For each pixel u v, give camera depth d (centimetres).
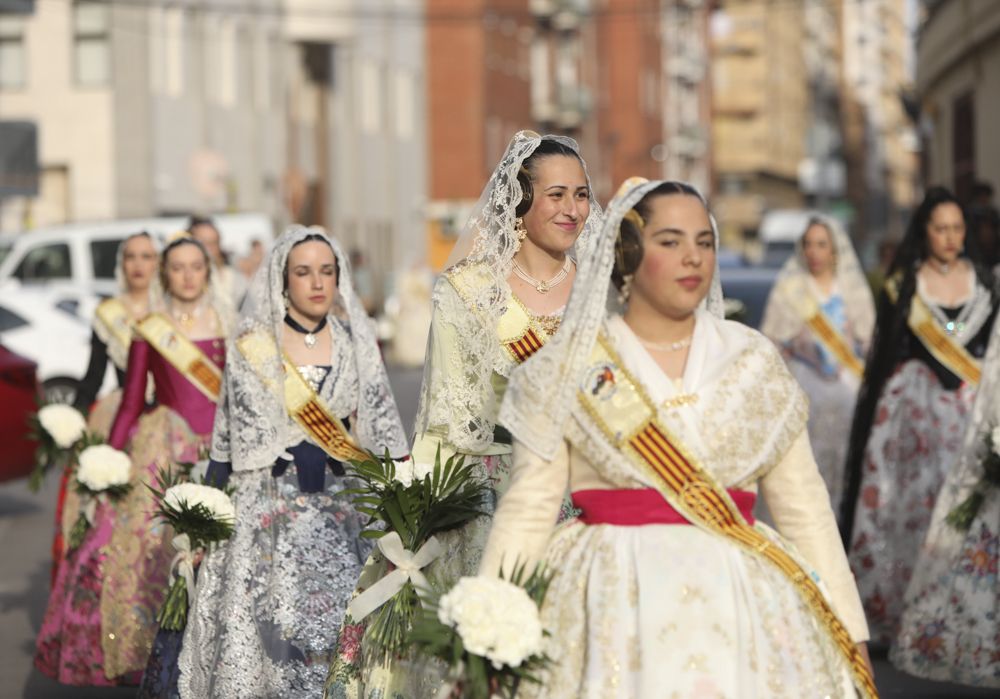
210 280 1338
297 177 5184
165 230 3619
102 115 5325
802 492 669
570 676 643
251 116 6041
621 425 655
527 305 904
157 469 1265
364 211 6981
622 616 640
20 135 4838
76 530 1252
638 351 663
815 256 1647
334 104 6700
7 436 2141
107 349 1459
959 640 1134
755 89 13875
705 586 637
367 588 900
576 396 658
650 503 655
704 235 657
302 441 1078
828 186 8988
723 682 629
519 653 612
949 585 1138
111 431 1283
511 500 662
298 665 1027
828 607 650
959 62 4544
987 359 1129
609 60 10275
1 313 3058
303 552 1050
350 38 6456
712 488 651
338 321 1112
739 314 1775
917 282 1380
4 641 1445
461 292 889
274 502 1062
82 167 5344
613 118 10331
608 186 10231
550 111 9056
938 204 1370
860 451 1393
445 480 855
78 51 5353
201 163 5650
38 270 3581
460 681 641
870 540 1373
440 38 7738
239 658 1027
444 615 622
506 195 902
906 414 1380
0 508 2308
